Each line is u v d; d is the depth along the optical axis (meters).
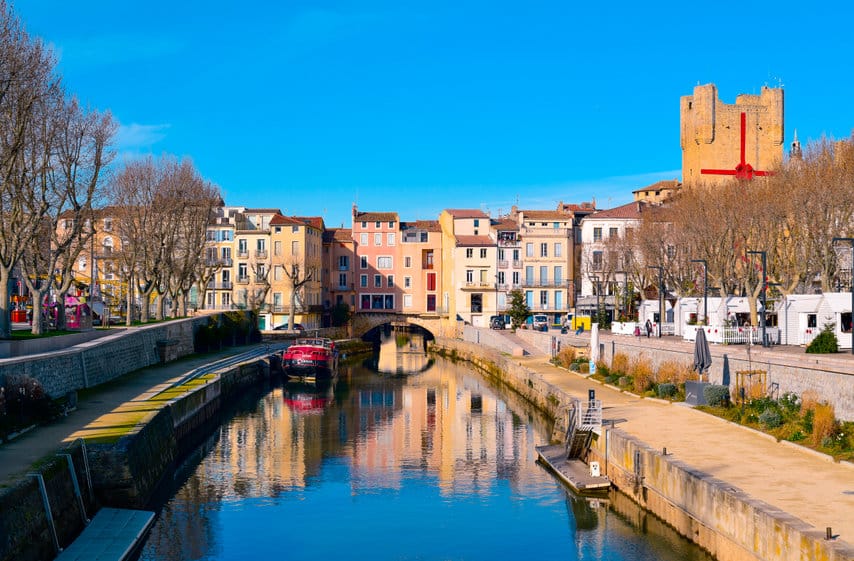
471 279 120.94
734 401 41.88
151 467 35.25
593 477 36.81
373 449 46.97
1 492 22.56
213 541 30.66
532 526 32.06
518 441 49.16
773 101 126.56
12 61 42.66
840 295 53.00
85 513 28.81
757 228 66.44
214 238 117.25
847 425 31.69
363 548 30.11
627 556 27.97
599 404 39.19
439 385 79.75
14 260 46.12
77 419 37.28
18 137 44.22
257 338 104.69
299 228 116.38
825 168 62.28
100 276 103.81
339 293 129.88
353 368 98.12
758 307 64.50
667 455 30.64
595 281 102.19
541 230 121.06
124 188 75.88
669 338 70.06
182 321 79.31
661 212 95.38
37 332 51.50
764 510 22.50
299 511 34.47
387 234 129.75
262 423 56.19
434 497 36.47
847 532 20.66
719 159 125.69
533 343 92.94
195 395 49.97
